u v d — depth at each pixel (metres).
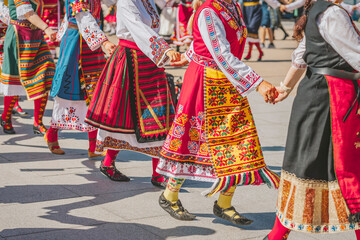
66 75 5.74
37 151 6.20
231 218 4.27
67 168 5.61
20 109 8.01
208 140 4.05
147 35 4.50
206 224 4.30
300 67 3.68
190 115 4.09
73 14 5.22
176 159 4.15
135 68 4.84
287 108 8.81
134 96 4.88
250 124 4.04
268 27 16.61
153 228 4.18
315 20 3.33
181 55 4.41
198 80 4.04
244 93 3.85
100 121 4.91
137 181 5.29
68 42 5.73
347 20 3.24
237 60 3.85
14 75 6.63
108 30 18.92
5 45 6.57
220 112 4.04
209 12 3.90
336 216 3.35
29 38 6.48
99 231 4.08
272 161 6.00
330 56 3.33
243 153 4.00
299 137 3.41
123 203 4.69
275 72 12.03
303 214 3.37
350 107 3.32
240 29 4.04
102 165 5.30
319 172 3.35
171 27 13.91
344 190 3.33
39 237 3.92
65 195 4.81
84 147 6.45
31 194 4.80
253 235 4.12
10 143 6.51
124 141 5.04
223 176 4.00
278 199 3.53
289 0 7.67
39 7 6.34
